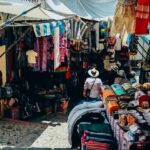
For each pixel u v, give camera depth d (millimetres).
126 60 14062
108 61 13609
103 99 6906
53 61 10758
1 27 5395
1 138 8289
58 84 11695
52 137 8477
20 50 10641
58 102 10961
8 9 8812
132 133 4961
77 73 12922
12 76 10672
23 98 10102
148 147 4848
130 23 5520
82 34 11094
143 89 6586
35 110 10492
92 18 11305
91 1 11688
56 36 9859
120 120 5449
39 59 10633
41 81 11469
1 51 10078
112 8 12062
